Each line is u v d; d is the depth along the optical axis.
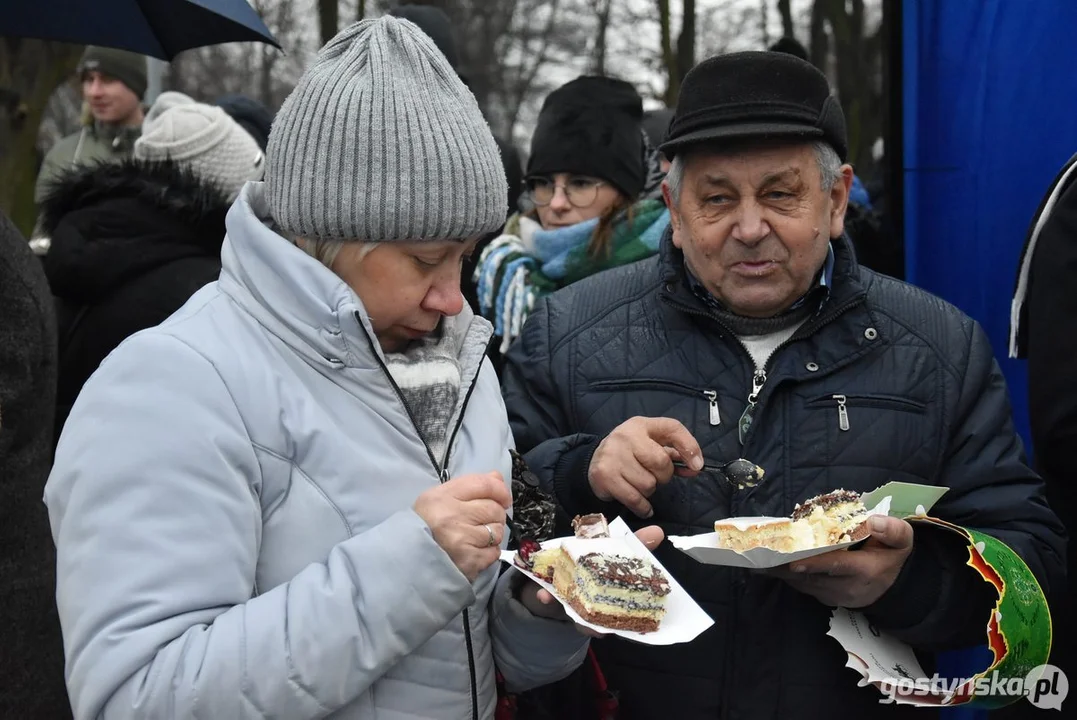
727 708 2.03
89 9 2.72
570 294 2.38
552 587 1.73
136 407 1.45
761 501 2.05
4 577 1.97
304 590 1.44
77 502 1.44
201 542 1.43
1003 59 2.77
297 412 1.53
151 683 1.37
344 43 1.61
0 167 7.88
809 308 2.14
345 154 1.52
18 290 2.01
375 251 1.57
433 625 1.46
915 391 2.09
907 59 2.94
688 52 13.27
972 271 2.86
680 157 2.11
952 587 1.89
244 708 1.38
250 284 1.57
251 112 4.61
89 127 5.07
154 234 2.93
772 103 2.00
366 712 1.55
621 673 2.10
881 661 1.90
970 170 2.84
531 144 3.66
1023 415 2.81
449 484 1.51
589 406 2.21
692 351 2.17
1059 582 2.04
